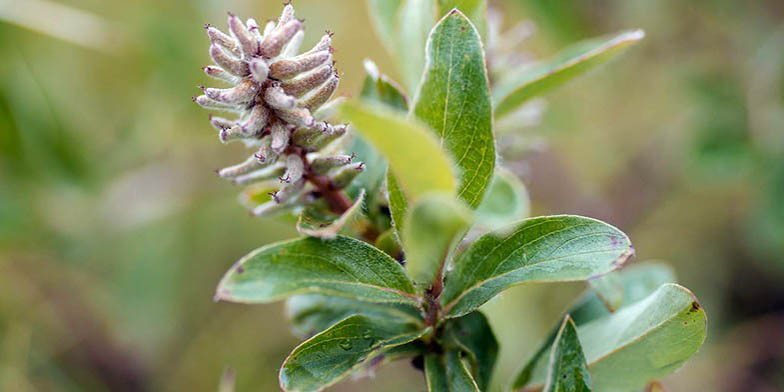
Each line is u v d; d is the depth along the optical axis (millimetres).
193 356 406
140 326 399
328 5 417
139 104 406
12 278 396
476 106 194
